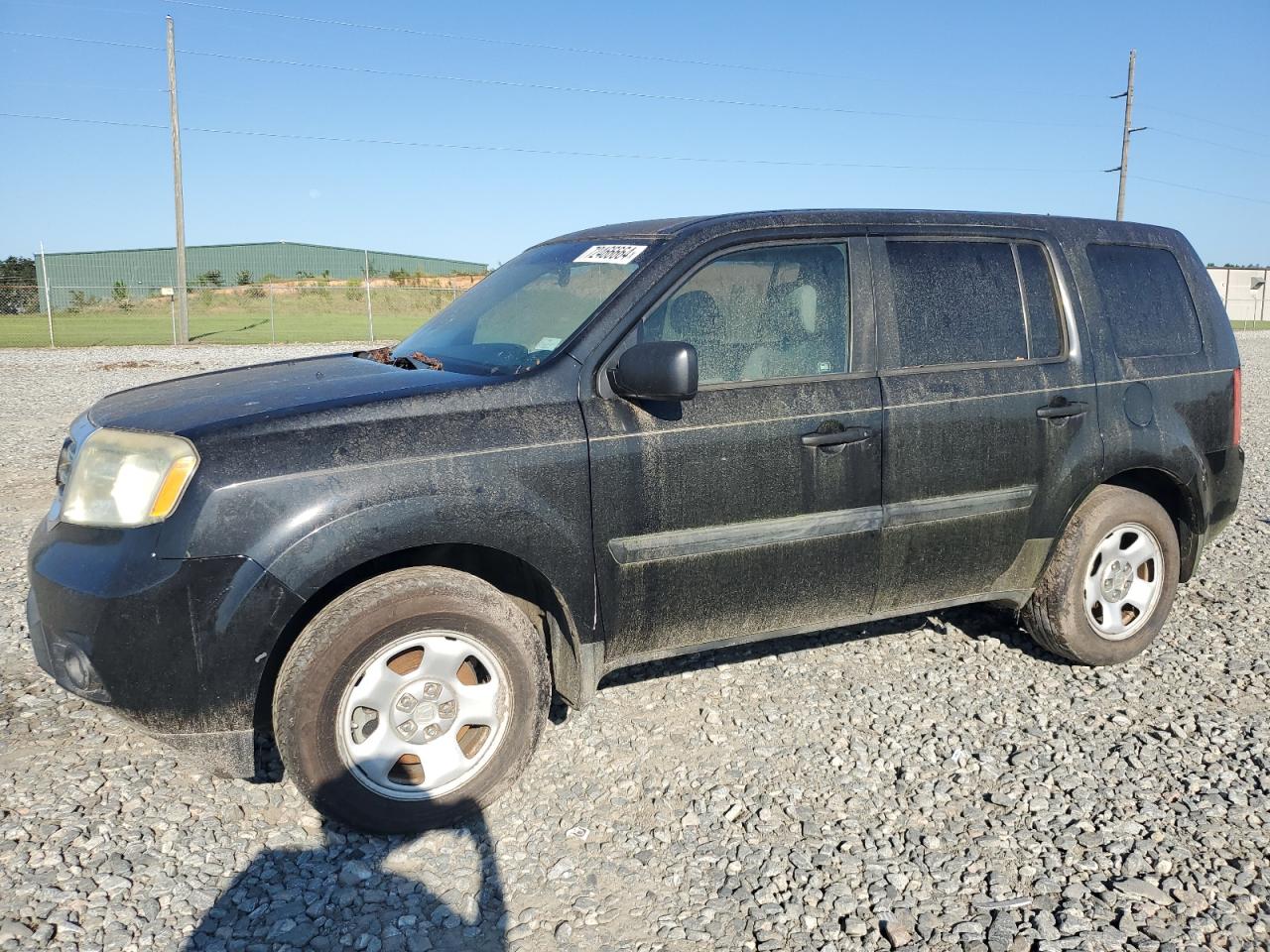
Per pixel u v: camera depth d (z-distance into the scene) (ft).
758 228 13.00
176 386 12.77
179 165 95.55
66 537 10.51
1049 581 15.05
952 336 13.99
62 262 150.82
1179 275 16.65
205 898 9.69
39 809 11.10
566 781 12.05
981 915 9.57
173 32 95.30
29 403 47.65
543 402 11.40
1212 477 16.43
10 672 14.80
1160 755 12.82
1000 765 12.55
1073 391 14.70
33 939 8.96
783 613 13.10
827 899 9.81
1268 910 9.63
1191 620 17.92
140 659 9.99
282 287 152.05
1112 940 9.18
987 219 14.89
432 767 11.03
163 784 11.74
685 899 9.82
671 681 14.93
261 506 10.04
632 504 11.70
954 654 16.14
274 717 10.36
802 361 12.94
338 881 10.09
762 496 12.44
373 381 11.76
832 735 13.30
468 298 14.97
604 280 12.65
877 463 13.15
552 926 9.45
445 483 10.66
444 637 10.91
